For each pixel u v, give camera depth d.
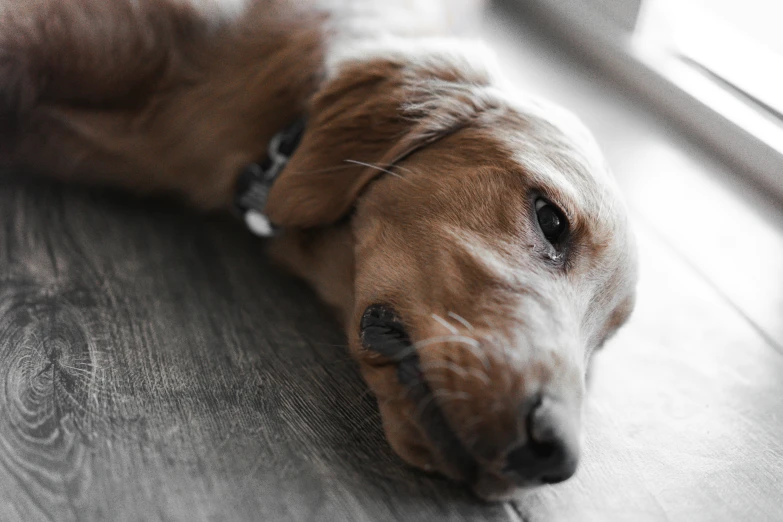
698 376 0.50
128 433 0.39
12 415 0.39
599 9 0.75
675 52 0.72
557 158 0.46
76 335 0.43
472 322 0.40
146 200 0.54
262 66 0.51
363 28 0.51
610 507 0.42
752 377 0.51
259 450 0.40
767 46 0.69
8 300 0.44
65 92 0.51
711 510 0.43
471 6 0.62
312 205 0.47
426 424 0.39
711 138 0.69
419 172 0.45
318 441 0.41
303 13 0.51
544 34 0.80
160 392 0.42
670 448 0.46
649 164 0.66
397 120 0.47
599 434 0.45
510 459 0.38
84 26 0.49
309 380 0.44
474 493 0.40
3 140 0.51
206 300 0.48
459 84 0.48
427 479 0.41
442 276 0.41
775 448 0.47
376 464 0.41
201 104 0.51
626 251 0.46
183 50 0.51
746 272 0.58
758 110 0.67
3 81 0.49
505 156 0.45
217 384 0.43
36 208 0.50
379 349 0.42
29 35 0.49
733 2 0.71
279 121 0.50
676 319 0.54
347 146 0.47
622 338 0.52
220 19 0.51
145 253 0.50
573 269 0.44
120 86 0.51
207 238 0.52
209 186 0.53
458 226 0.43
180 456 0.39
